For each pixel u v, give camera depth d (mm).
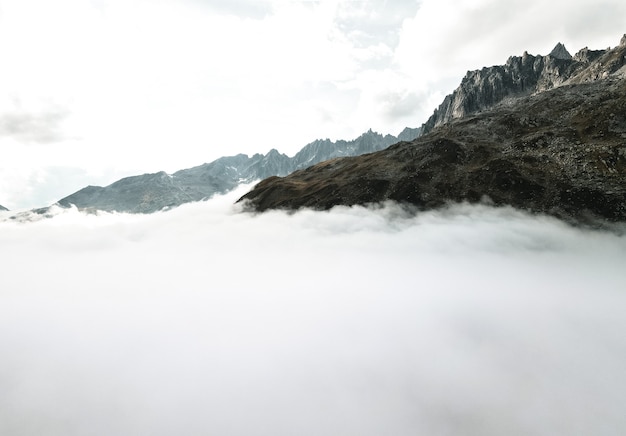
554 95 143000
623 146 95062
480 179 116812
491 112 158000
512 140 127375
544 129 122938
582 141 106875
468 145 132500
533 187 102625
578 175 97312
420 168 135750
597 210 87625
